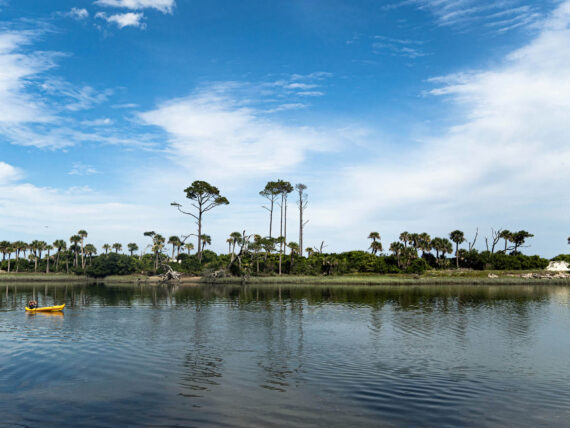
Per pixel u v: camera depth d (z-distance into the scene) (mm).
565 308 50344
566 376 20656
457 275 124375
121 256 142375
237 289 86312
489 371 21578
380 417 15148
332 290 82625
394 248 139500
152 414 15359
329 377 20281
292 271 134375
